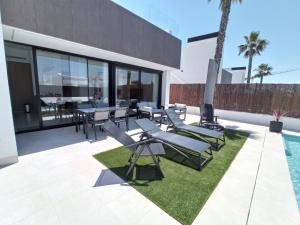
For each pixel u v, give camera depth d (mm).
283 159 3662
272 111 7676
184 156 3301
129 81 7992
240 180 2756
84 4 4418
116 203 2084
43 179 2553
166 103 10320
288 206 2158
